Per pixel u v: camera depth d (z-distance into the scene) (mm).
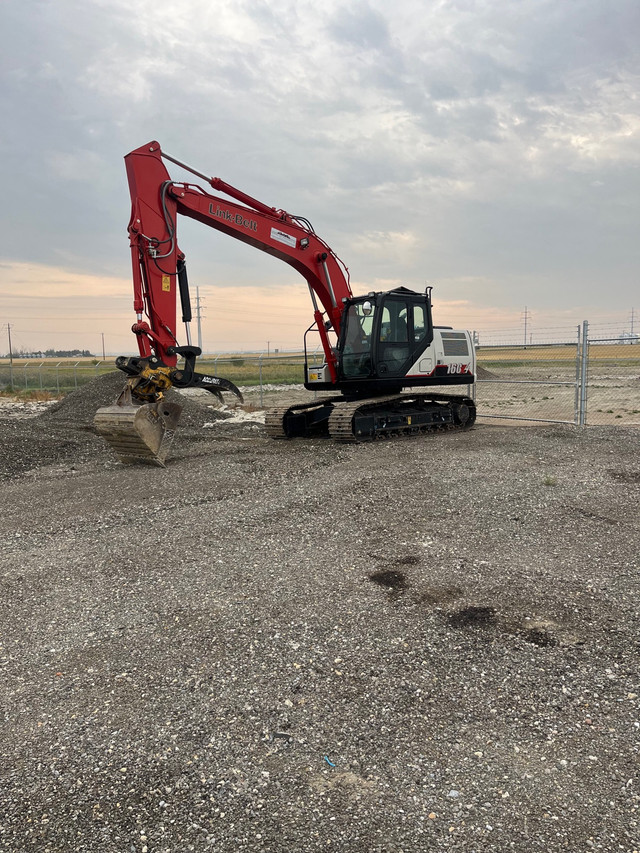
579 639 3873
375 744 2969
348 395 12938
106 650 3922
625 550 5371
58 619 4371
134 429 9211
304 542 5828
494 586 4676
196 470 9234
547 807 2543
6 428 13812
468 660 3666
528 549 5469
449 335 13539
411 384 12773
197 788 2707
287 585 4832
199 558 5488
